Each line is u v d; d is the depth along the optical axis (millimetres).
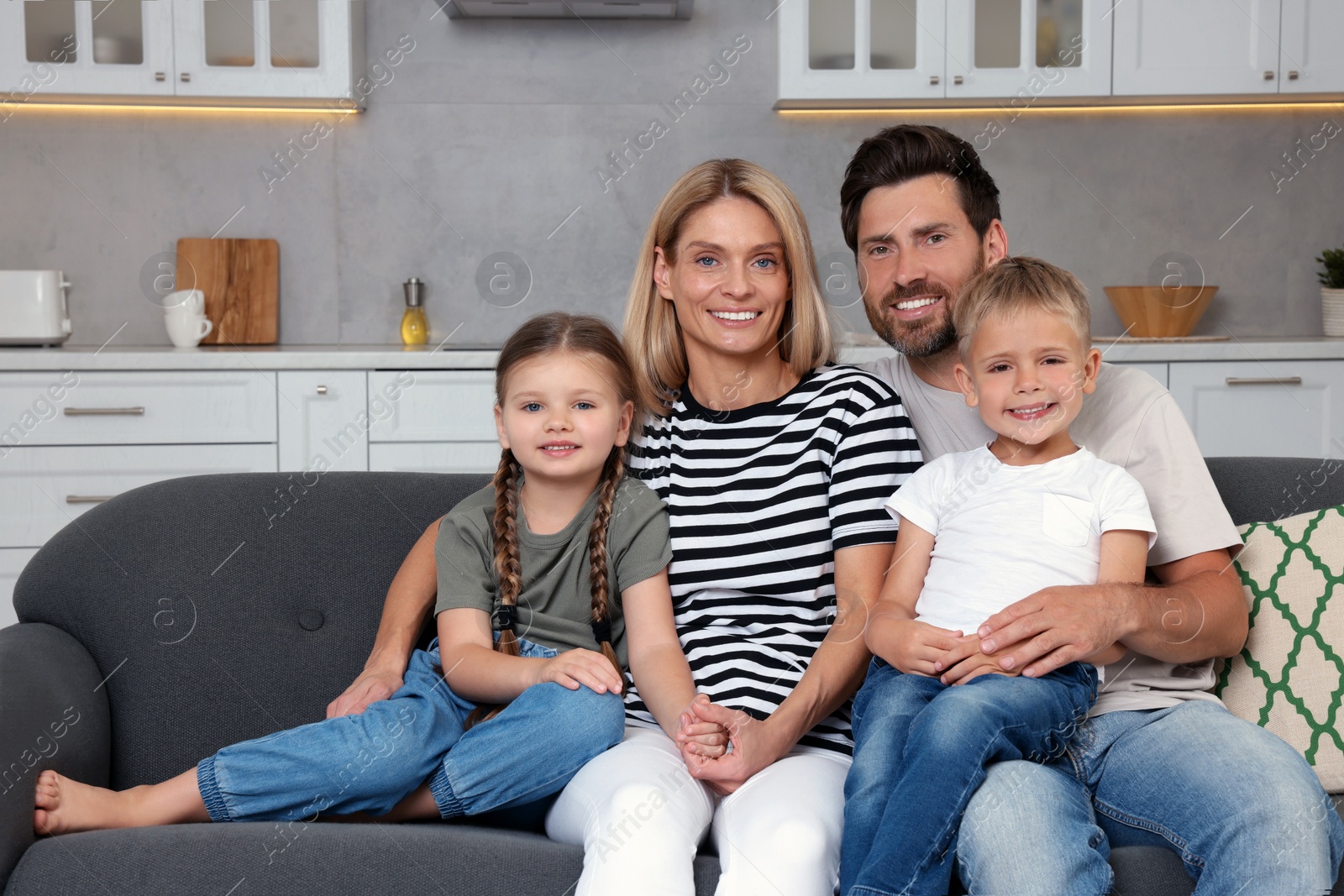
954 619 1220
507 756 1164
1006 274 1310
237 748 1171
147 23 3133
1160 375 2998
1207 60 3248
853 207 1506
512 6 3303
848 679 1233
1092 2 3240
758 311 1370
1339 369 2994
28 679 1193
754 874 1012
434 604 1405
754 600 1316
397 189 3467
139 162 3406
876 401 1356
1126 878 1025
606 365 1354
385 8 3410
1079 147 3504
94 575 1391
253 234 3449
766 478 1340
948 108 3439
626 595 1320
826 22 3264
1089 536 1245
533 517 1381
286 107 3379
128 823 1136
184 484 1496
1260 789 994
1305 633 1260
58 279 3141
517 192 3482
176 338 3229
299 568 1448
